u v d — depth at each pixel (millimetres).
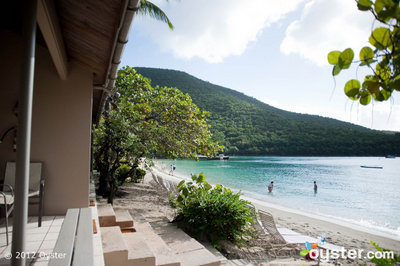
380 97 855
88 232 1908
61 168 3826
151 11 9633
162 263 3455
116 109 9383
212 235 5734
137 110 10234
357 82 869
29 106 1601
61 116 3859
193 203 6117
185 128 10352
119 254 3068
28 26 1591
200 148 10711
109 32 2629
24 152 1594
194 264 3824
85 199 3883
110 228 3832
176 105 10547
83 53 3486
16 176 1578
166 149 9875
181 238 5094
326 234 8484
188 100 10703
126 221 5133
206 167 44062
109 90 4941
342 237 8234
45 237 2902
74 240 1916
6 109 3680
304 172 38375
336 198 19266
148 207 8961
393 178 33406
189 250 4414
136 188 12992
